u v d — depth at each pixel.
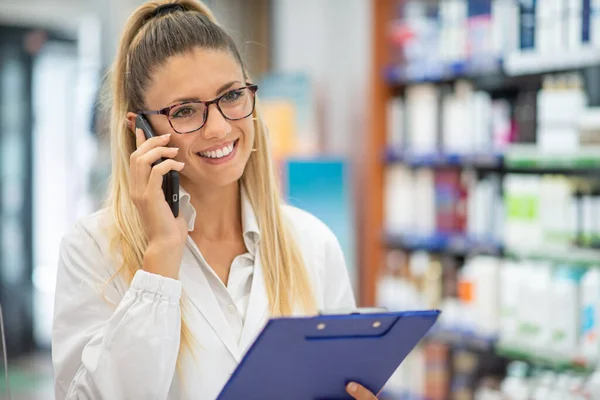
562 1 3.12
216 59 1.52
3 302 6.30
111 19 5.56
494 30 3.43
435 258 3.87
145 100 1.57
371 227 4.07
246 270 1.66
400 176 3.99
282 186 4.27
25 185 6.52
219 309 1.58
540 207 3.25
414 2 3.91
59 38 6.61
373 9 3.99
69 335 1.55
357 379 1.39
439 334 3.68
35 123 6.56
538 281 3.22
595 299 3.01
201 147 1.53
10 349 6.26
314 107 4.75
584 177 3.32
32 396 5.14
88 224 1.63
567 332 3.09
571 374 3.20
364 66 4.49
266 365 1.26
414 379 3.88
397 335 1.34
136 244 1.58
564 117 3.16
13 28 6.38
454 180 3.70
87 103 5.80
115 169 1.65
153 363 1.42
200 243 1.66
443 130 3.75
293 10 4.97
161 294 1.45
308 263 1.75
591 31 3.03
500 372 3.74
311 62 4.85
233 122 1.54
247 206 1.69
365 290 4.16
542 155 3.21
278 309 1.63
